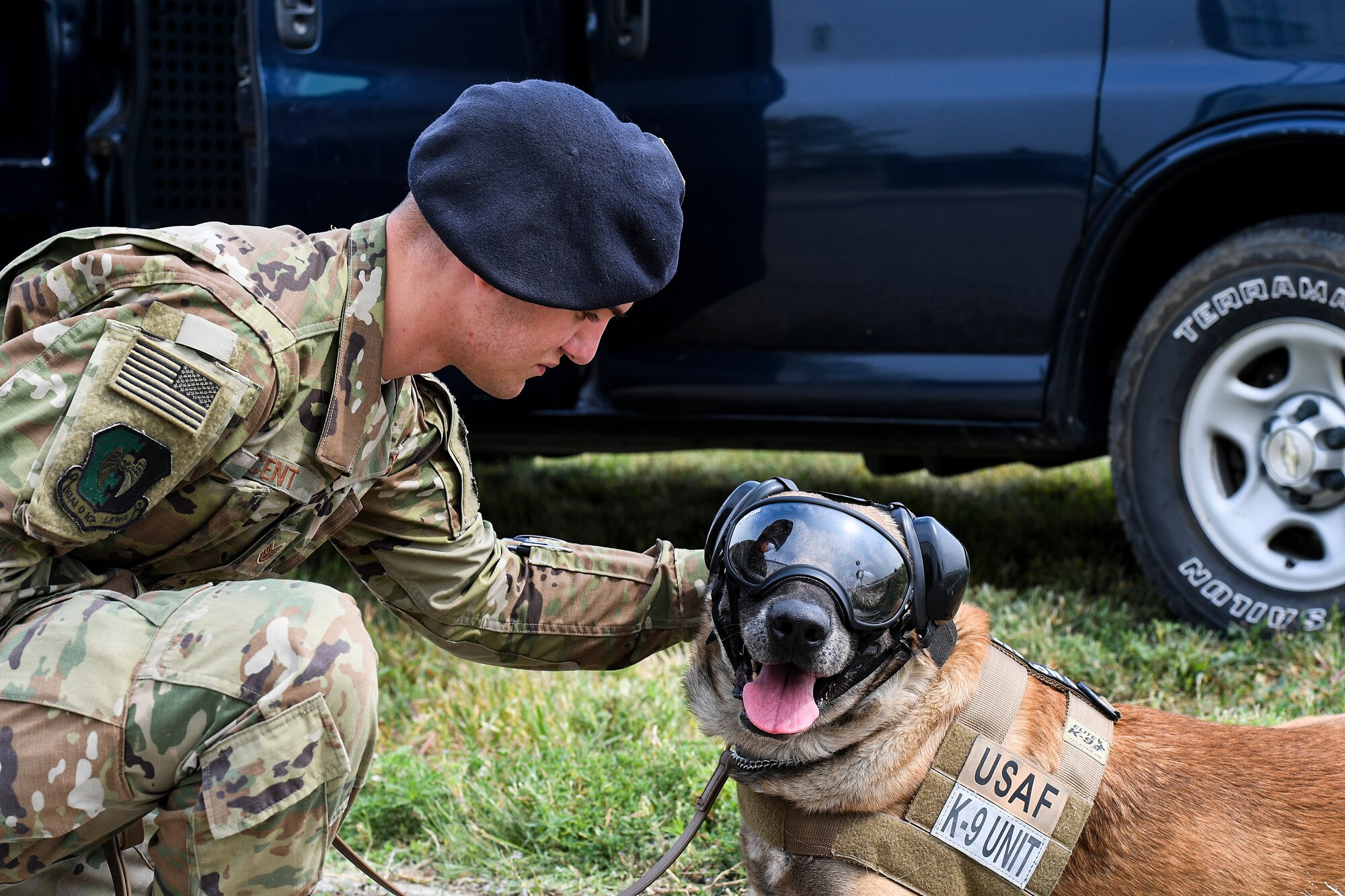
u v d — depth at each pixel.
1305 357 3.06
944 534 1.84
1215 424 3.21
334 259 1.73
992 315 3.26
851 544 1.79
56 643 1.59
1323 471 3.04
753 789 1.98
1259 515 3.17
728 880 2.34
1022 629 3.31
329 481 1.75
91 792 1.59
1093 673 3.08
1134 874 1.88
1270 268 3.06
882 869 1.87
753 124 3.36
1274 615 3.12
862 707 1.88
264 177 3.35
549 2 3.42
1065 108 3.13
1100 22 3.12
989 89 3.19
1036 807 1.86
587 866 2.40
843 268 3.35
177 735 1.59
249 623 1.62
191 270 1.61
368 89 3.36
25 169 3.88
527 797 2.54
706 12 3.38
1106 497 5.04
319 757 1.63
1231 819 1.91
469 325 1.72
